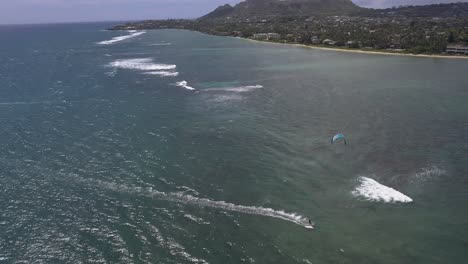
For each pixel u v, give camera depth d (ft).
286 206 115.85
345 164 144.46
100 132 183.01
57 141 171.42
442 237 100.53
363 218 109.29
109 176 135.95
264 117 204.13
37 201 120.06
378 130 182.09
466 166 141.69
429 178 132.77
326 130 182.60
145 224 106.93
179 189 126.52
